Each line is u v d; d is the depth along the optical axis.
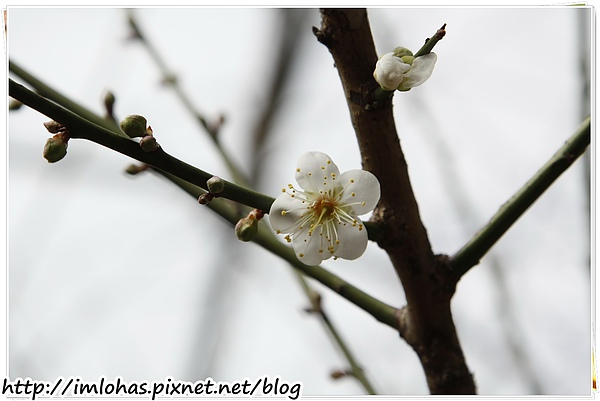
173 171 0.38
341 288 0.42
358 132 0.40
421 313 0.41
